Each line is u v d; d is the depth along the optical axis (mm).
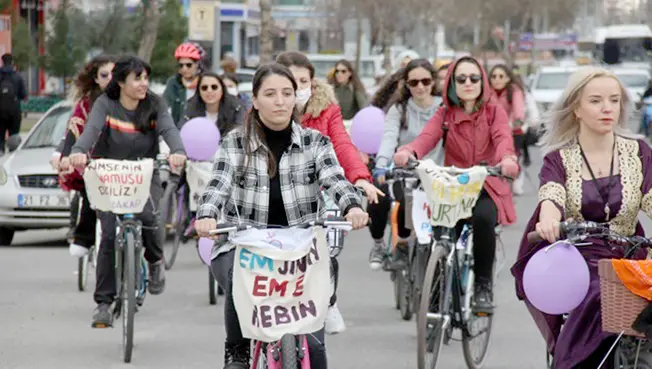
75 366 19828
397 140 24047
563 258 13047
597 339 12727
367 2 138000
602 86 13883
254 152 13844
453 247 19062
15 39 79438
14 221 35125
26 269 31141
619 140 14211
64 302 26188
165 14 87562
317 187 14047
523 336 22531
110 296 21062
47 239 38812
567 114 14289
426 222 20406
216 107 31047
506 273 30484
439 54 151500
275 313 12773
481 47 168500
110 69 23406
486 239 19125
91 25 82312
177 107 37062
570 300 13047
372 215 24609
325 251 12953
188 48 36844
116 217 20891
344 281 29250
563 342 13055
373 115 25109
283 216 14062
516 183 50531
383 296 27062
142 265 21766
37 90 94250
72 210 27453
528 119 46938
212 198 13523
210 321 24031
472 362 19578
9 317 24375
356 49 138125
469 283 19344
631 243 13297
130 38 83000
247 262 12812
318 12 151250
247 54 144375
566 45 196500
